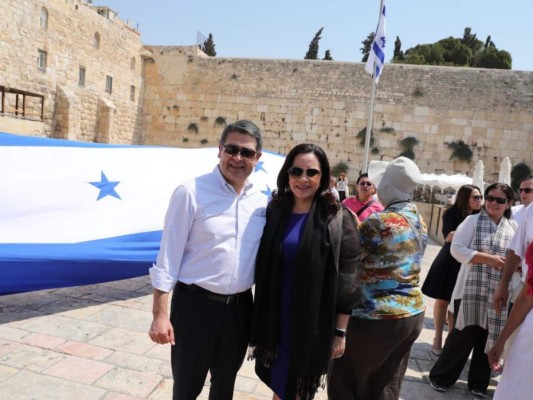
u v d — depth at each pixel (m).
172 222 2.40
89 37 22.00
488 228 3.74
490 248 3.67
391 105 24.28
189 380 2.48
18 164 5.58
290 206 2.53
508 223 3.81
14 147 5.72
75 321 4.84
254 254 2.53
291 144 25.42
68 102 20.03
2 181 5.32
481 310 3.70
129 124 25.91
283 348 2.48
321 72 25.02
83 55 21.64
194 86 26.36
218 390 2.62
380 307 2.61
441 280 4.71
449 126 23.64
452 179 19.77
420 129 23.95
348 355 2.77
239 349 2.59
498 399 2.29
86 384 3.53
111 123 23.12
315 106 25.08
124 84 25.16
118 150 6.80
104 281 5.71
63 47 20.30
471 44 57.31
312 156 2.42
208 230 2.40
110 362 3.93
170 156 7.34
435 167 23.83
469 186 4.70
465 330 3.83
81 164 6.13
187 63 26.41
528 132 22.70
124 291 6.07
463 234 3.80
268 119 25.61
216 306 2.46
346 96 24.69
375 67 14.57
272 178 8.63
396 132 24.22
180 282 2.50
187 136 26.55
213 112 26.19
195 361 2.47
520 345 2.22
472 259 3.59
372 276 2.66
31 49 18.45
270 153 9.45
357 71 24.61
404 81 24.17
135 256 5.84
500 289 3.29
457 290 4.13
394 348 2.67
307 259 2.33
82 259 5.36
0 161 5.48
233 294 2.50
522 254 3.21
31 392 3.34
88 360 3.94
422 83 23.97
